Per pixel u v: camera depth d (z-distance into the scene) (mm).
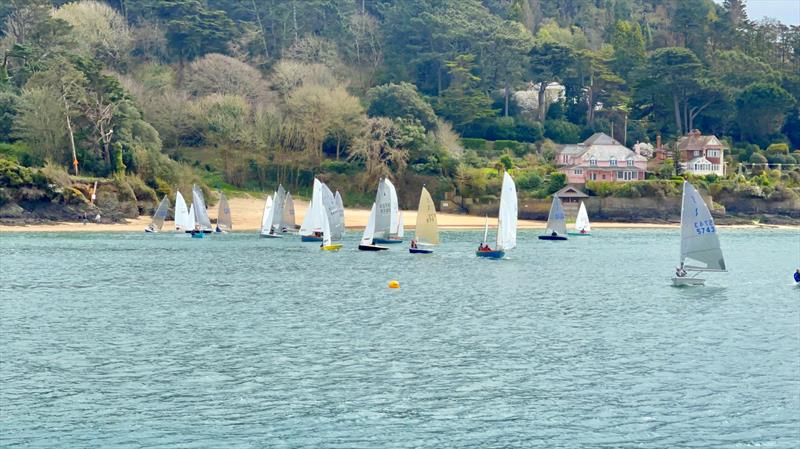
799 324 67375
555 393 47062
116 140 172625
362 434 40625
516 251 131625
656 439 40250
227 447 38844
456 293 83812
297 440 39781
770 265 114625
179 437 39969
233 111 196125
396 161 197500
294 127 199375
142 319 67688
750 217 196875
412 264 109938
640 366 52938
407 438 40188
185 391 46906
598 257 122500
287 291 84062
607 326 66188
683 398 46188
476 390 47562
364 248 126000
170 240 142500
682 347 58406
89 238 143125
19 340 59281
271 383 48594
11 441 39312
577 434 40812
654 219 193000
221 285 88125
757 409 44344
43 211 159125
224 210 159625
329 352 56188
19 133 169375
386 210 129875
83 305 74375
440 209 196500
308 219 141625
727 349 57750
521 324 66812
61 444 39000
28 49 190500
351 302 77312
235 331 63031
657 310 74188
